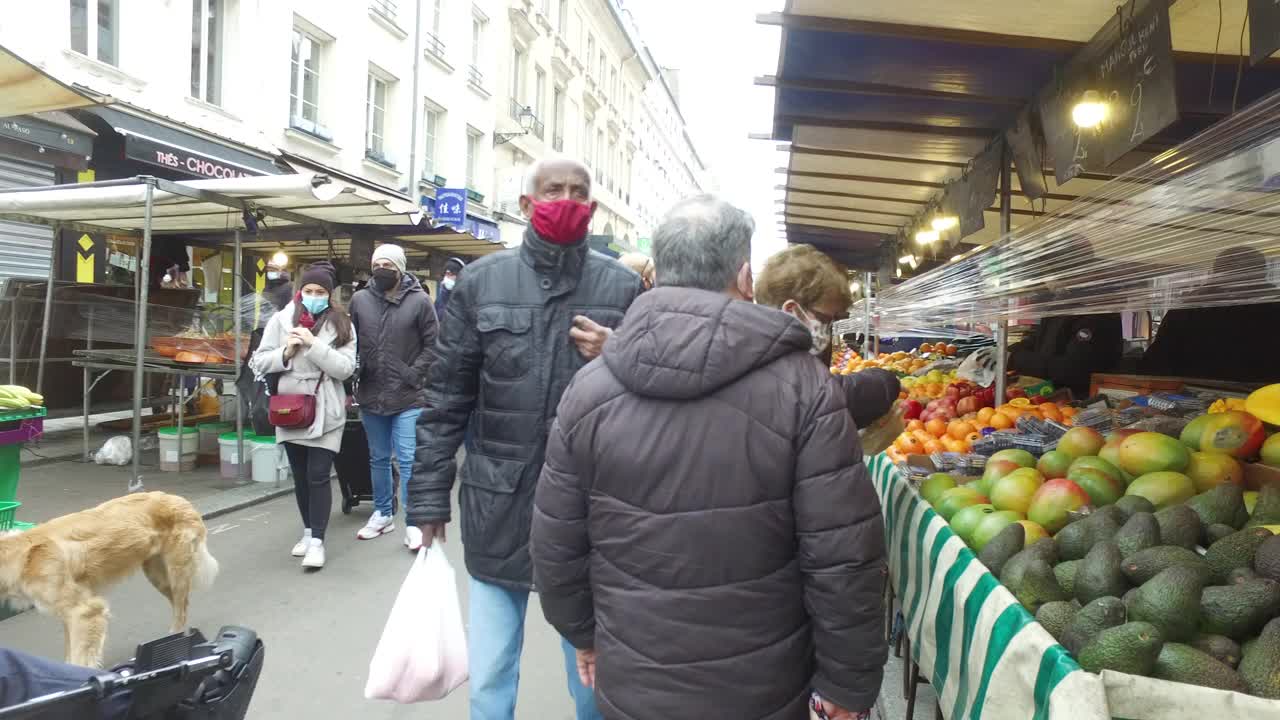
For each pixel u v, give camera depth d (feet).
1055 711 4.57
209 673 5.68
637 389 5.07
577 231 7.83
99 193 21.48
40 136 27.89
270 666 12.05
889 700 10.52
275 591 15.23
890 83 15.28
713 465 4.98
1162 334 14.29
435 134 62.39
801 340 5.10
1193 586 5.09
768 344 4.99
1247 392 11.09
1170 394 10.73
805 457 4.95
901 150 20.07
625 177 140.97
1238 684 4.61
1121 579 5.68
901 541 10.07
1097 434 8.79
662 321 5.05
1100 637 4.80
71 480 23.06
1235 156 5.46
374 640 13.07
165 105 34.04
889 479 11.37
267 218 33.09
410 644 8.22
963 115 16.90
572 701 11.37
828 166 22.36
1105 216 7.63
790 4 12.38
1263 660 4.71
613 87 125.90
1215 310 13.67
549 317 7.98
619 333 5.28
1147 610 5.11
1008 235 11.34
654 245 5.60
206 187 22.44
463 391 8.38
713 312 5.00
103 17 31.30
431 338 18.94
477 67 71.26
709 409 5.00
